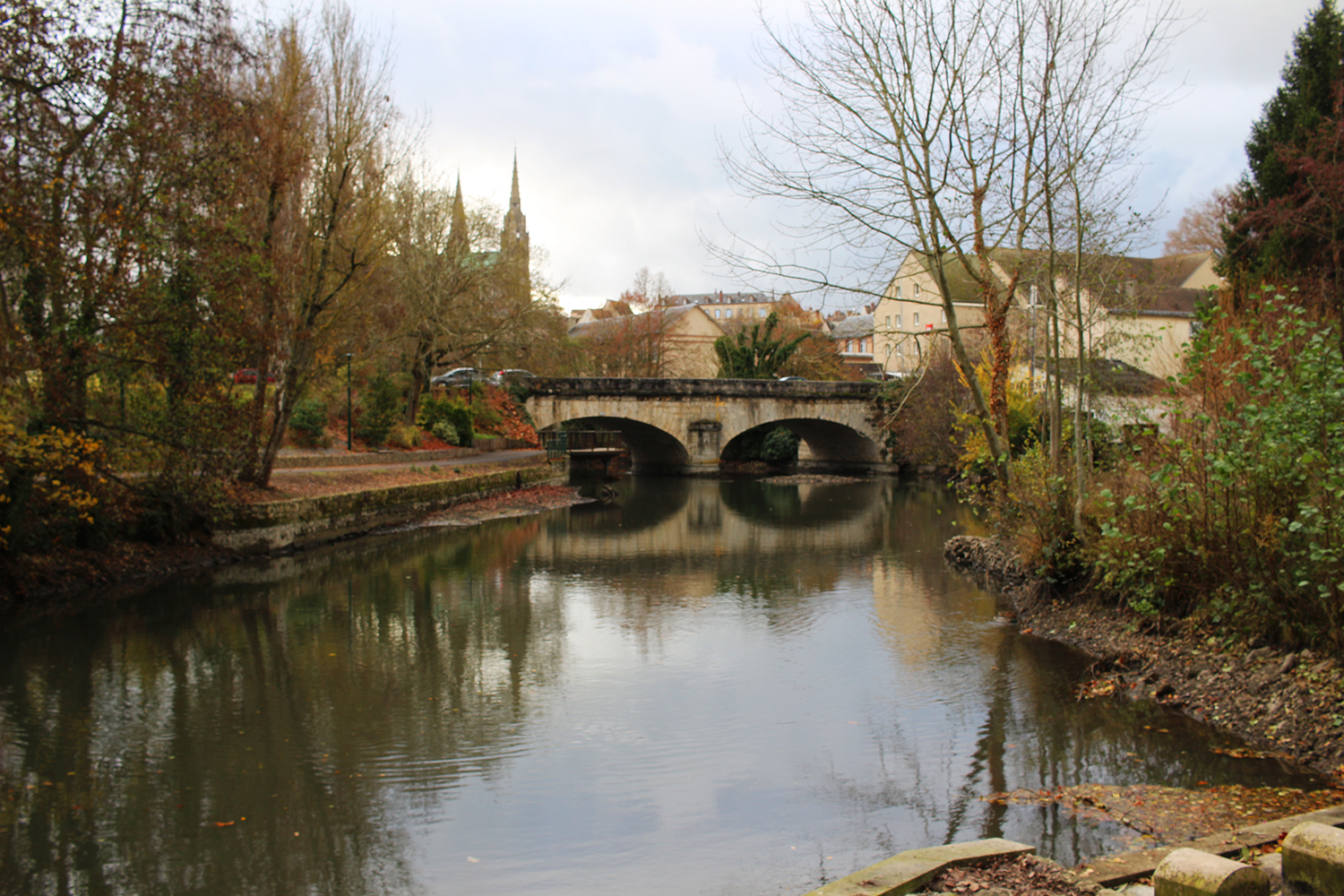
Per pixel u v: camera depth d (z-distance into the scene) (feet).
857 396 165.78
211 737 35.06
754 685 41.11
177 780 31.12
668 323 239.50
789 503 121.60
